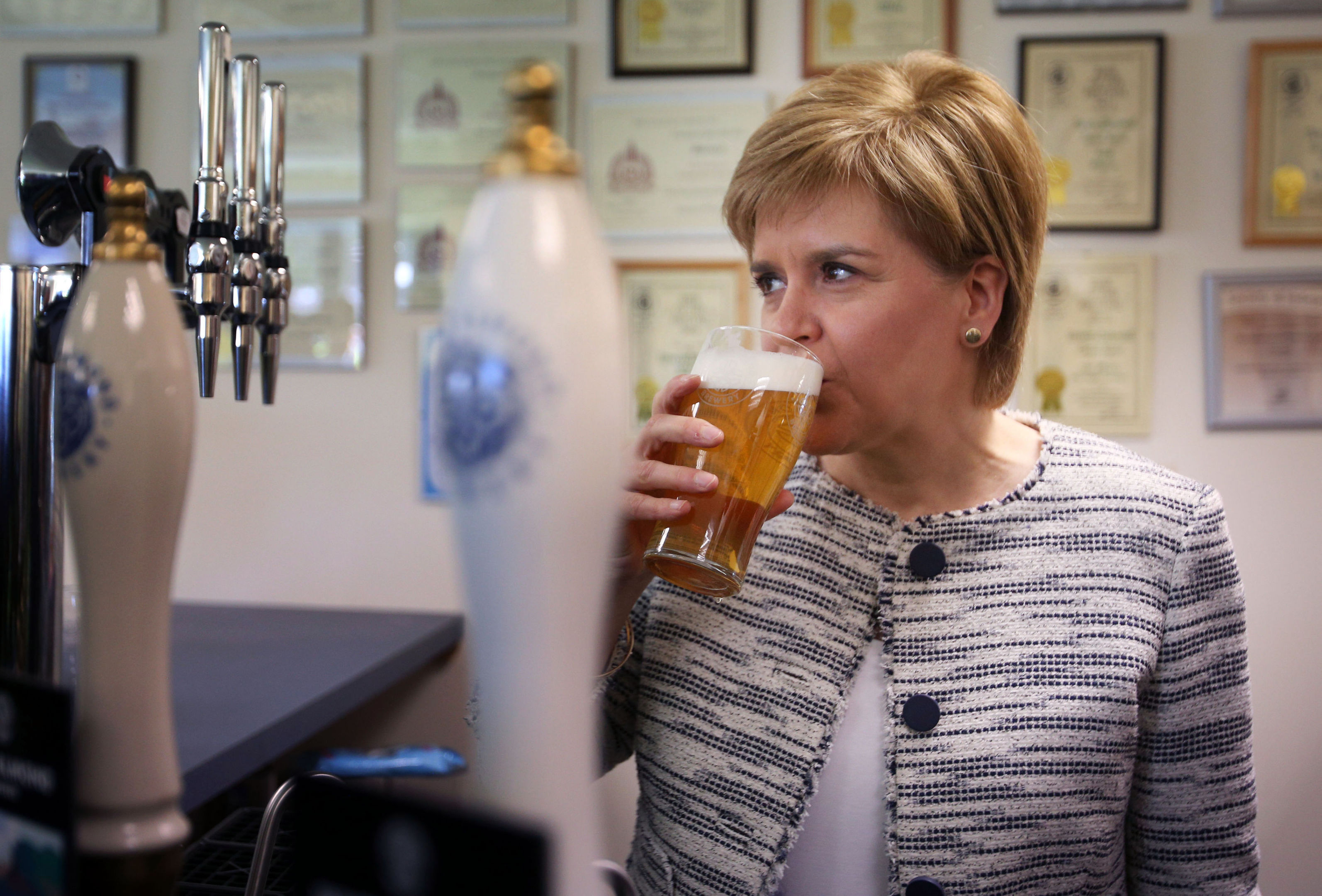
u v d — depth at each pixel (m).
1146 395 1.90
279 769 1.37
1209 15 1.87
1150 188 1.88
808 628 0.84
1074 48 1.88
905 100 0.74
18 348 0.53
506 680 0.31
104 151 0.62
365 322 2.03
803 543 0.87
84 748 0.35
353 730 1.95
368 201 2.03
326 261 2.02
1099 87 1.88
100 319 0.34
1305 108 1.85
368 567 2.04
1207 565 0.84
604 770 0.92
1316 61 1.84
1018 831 0.76
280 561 2.06
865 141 0.71
